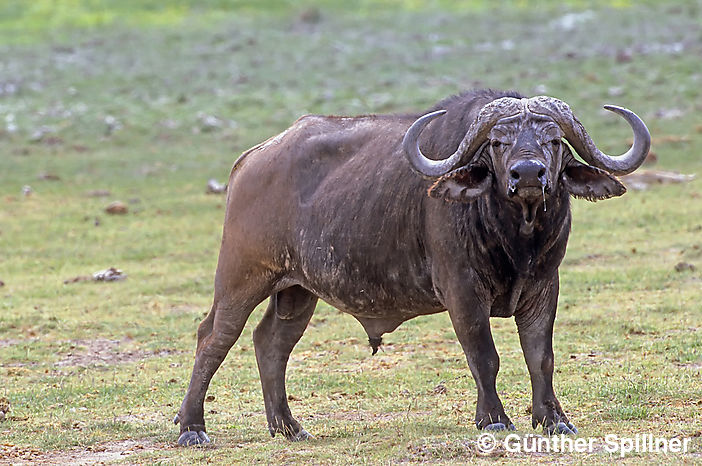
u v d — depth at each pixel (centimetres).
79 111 12588
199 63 14862
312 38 16038
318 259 3319
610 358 4338
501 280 2969
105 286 6444
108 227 8188
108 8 18550
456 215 2977
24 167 10475
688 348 4347
